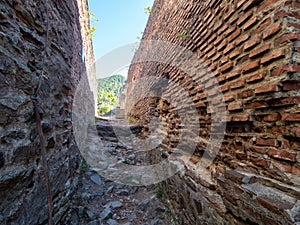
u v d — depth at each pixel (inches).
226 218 50.8
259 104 46.4
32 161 48.9
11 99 41.1
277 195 36.7
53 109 67.3
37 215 50.6
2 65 38.6
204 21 76.4
